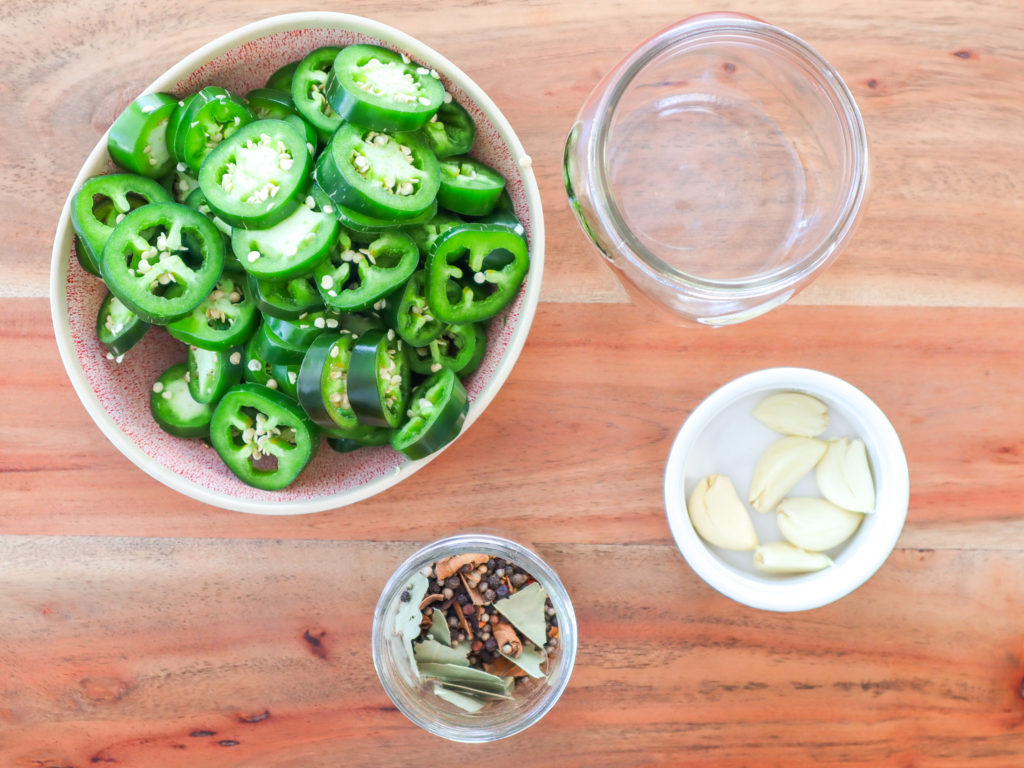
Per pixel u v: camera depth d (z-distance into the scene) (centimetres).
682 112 31
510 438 35
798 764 36
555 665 33
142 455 30
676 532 33
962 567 35
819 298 35
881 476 33
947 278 35
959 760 35
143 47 33
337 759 35
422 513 35
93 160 29
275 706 35
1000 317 35
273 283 29
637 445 35
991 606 35
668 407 35
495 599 34
